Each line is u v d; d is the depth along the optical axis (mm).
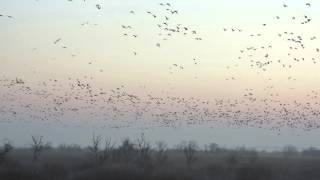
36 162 75062
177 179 61750
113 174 59938
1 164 65750
